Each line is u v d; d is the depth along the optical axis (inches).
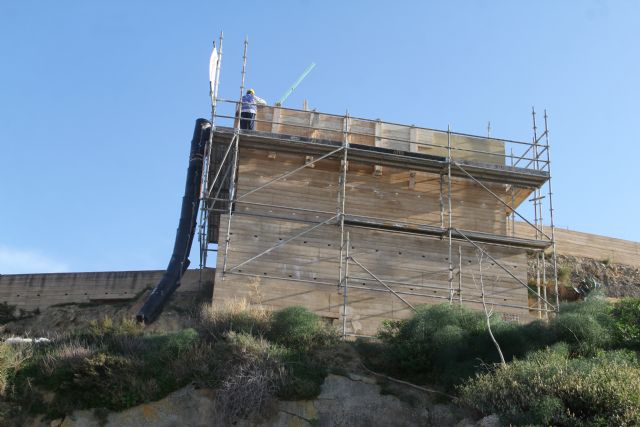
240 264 1117.7
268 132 1195.3
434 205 1237.1
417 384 938.7
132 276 1305.4
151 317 1141.7
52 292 1309.1
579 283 1438.2
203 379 906.7
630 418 707.4
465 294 1169.4
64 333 1079.6
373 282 1146.7
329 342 995.3
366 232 1172.5
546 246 1211.9
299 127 1243.8
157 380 909.2
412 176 1242.0
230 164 1262.3
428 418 895.1
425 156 1210.0
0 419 871.7
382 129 1264.8
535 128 1305.4
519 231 1493.6
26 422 877.2
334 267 1144.2
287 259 1135.0
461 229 1234.6
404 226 1162.6
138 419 881.5
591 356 878.4
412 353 957.8
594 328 916.0
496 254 1205.7
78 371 905.5
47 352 954.1
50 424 872.9
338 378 931.3
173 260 1221.7
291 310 1018.1
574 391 760.3
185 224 1255.5
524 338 930.1
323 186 1215.6
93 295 1301.7
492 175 1238.9
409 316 1127.0
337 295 1128.2
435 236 1189.7
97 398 889.5
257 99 1258.6
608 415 727.7
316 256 1144.8
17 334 1204.5
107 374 898.1
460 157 1269.7
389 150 1200.2
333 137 1251.2
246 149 1211.9
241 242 1132.5
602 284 1454.2
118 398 884.6
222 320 1010.7
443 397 906.7
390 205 1224.8
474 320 987.9
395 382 938.7
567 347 897.5
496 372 839.7
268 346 948.0
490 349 932.0
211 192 1307.8
